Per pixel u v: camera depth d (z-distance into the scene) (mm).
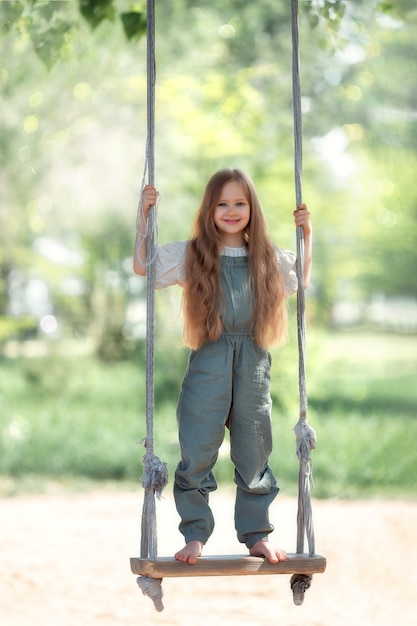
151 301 5410
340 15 8094
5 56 14953
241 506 5578
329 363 26656
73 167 18219
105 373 26562
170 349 19172
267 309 5559
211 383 5469
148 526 5277
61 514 11711
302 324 5605
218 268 5570
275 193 18375
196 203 17844
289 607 7824
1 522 11070
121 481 15062
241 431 5551
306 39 18641
